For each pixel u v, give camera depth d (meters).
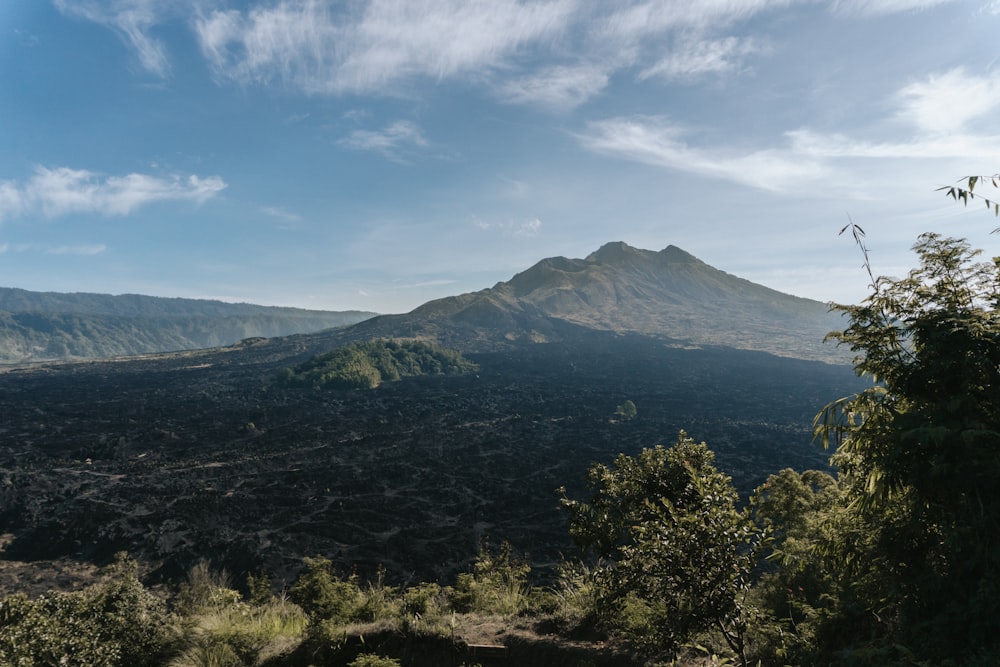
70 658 5.98
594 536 6.13
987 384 3.88
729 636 4.04
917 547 4.23
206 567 31.69
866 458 4.40
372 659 5.94
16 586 30.91
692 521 3.93
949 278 4.25
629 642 5.90
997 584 3.46
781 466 58.34
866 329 4.53
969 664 3.32
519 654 6.26
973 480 3.56
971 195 4.02
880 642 4.26
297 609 9.00
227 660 6.96
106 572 32.34
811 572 7.59
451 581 31.64
